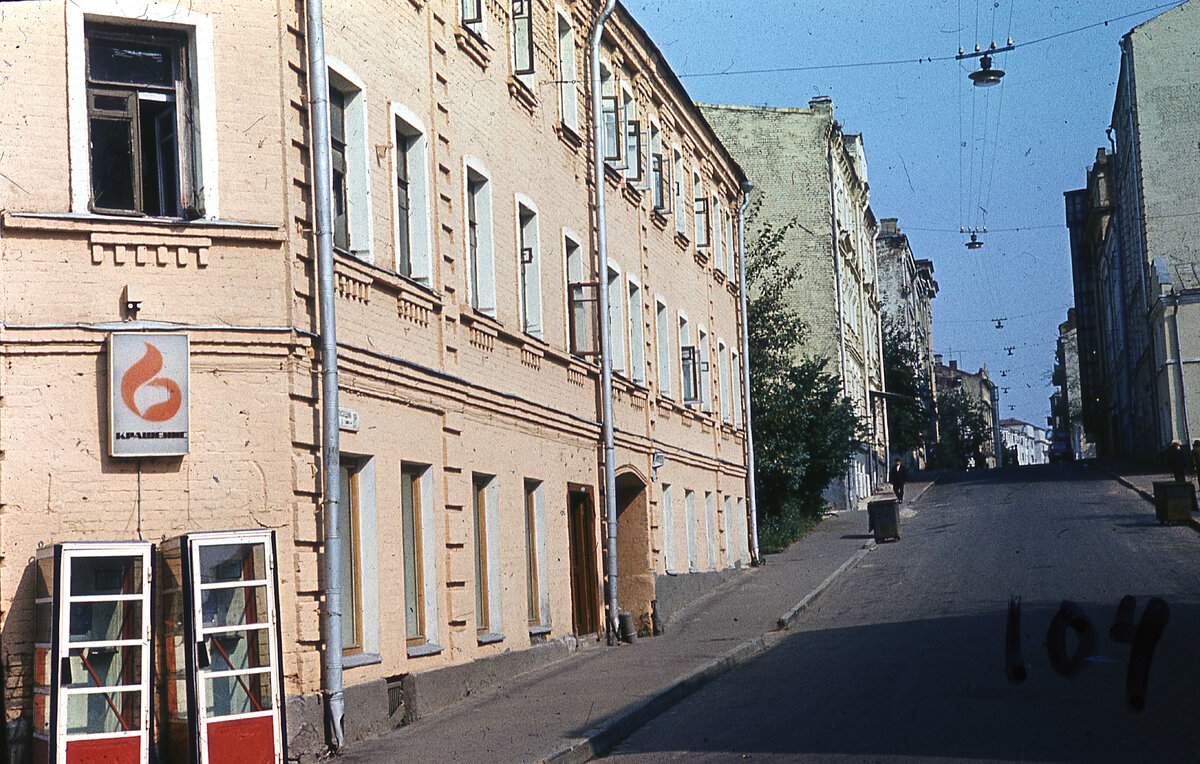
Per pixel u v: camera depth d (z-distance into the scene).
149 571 10.45
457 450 15.70
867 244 68.81
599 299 21.92
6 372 10.73
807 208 52.06
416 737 12.54
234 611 10.88
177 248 11.41
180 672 10.85
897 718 11.71
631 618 21.70
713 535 31.03
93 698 10.34
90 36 11.44
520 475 18.11
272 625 10.91
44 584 10.38
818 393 42.09
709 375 31.88
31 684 10.49
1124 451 72.06
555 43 21.00
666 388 27.73
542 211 19.89
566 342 20.69
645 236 26.36
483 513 16.97
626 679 16.02
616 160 23.72
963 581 25.64
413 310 14.62
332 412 12.14
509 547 17.45
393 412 13.95
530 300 19.28
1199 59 52.09
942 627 19.11
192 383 11.34
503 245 17.94
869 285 67.50
